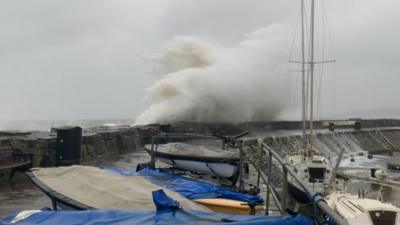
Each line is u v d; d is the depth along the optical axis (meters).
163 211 5.01
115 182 8.00
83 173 8.55
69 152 16.52
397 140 58.31
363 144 51.03
